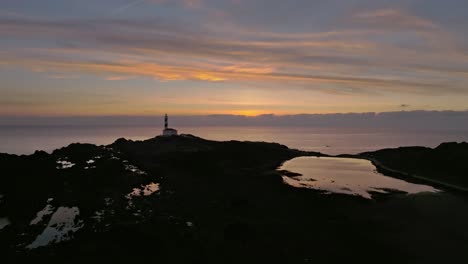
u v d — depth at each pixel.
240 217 36.31
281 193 47.62
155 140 106.31
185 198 42.91
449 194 46.94
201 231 30.92
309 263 26.09
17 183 43.00
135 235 27.31
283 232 32.25
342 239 30.97
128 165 60.19
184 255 25.30
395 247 29.28
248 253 27.16
